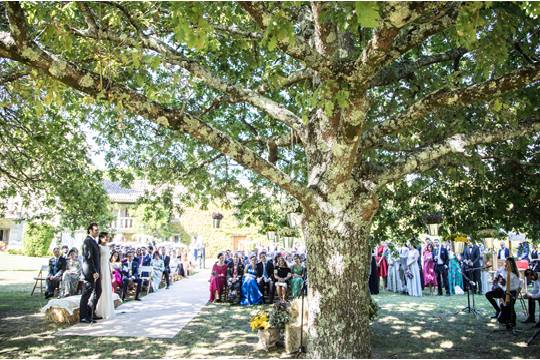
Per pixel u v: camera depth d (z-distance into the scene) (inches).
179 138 327.0
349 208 157.2
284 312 264.2
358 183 161.2
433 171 278.2
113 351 245.1
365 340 155.8
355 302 155.6
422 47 278.5
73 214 397.7
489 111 235.9
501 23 151.9
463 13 111.9
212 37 189.5
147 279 519.2
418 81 248.2
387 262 602.2
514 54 217.3
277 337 260.4
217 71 275.4
